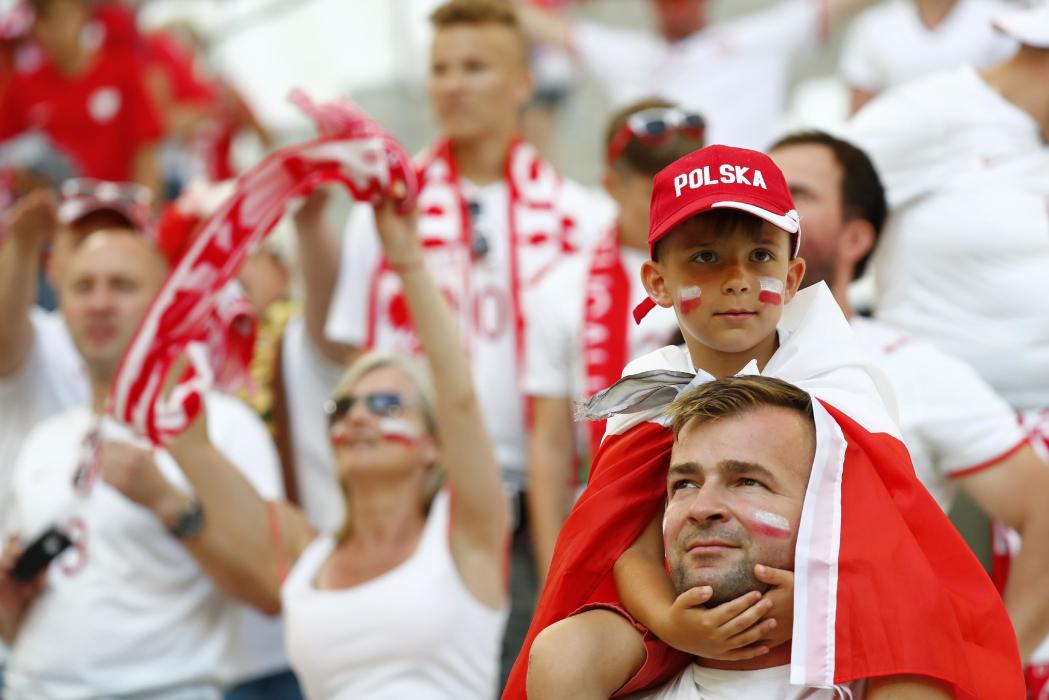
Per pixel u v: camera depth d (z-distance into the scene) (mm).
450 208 18312
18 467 16797
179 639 15781
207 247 13180
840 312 8570
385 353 15273
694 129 16344
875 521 7723
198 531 15469
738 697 7984
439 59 18641
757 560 7762
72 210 18484
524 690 8461
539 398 16500
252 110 29656
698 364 8617
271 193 13289
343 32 31969
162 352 13359
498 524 14508
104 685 15594
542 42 24562
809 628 7574
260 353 18703
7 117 27391
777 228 8062
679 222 8055
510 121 18625
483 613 14406
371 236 18281
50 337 19516
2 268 18812
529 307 16750
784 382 8094
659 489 8477
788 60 23812
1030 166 14109
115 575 15742
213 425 16594
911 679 7547
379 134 13375
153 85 27766
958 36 20875
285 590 14852
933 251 14125
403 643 14117
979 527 13469
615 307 16141
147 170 27562
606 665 8125
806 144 12906
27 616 16031
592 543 8430
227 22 33594
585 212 18500
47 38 27219
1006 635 7883
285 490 18453
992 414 12578
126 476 15500
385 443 14781
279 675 16141
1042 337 13828
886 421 8219
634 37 24375
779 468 7844
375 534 14797
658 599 8117
